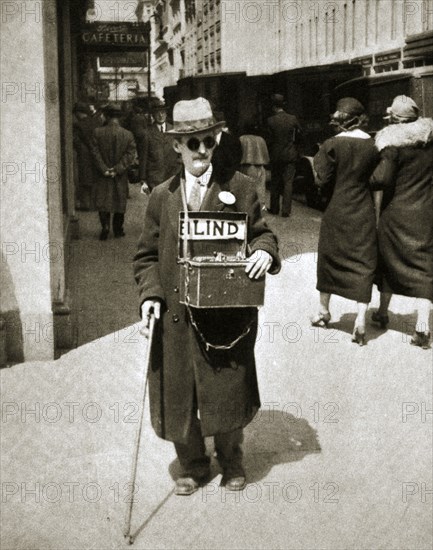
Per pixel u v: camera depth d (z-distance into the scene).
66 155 12.18
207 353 3.97
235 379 4.01
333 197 7.16
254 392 4.18
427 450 4.93
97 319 7.84
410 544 3.87
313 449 4.92
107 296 8.85
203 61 41.72
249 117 20.61
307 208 17.16
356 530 3.99
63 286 6.91
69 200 12.52
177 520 4.07
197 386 3.98
